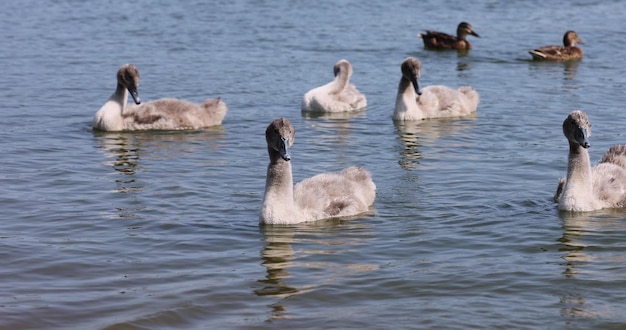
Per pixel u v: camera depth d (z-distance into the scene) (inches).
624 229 612.1
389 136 908.0
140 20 1631.4
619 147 713.6
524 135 898.7
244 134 912.3
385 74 1242.0
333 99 1027.9
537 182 728.3
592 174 675.4
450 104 993.5
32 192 701.3
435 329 467.8
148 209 661.3
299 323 476.1
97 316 483.8
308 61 1309.1
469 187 714.8
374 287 520.4
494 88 1152.8
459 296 507.5
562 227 617.3
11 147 842.2
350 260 561.6
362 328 469.4
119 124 924.0
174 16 1668.3
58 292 514.0
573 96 1087.0
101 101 1051.9
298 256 569.0
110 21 1621.6
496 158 807.1
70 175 751.7
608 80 1190.9
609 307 492.1
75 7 1764.3
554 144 857.5
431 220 637.3
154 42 1437.0
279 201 629.6
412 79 974.4
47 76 1180.5
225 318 482.9
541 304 496.7
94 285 523.8
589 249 576.4
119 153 831.1
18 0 1836.9
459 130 928.3
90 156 818.2
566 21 1657.2
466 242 592.1
